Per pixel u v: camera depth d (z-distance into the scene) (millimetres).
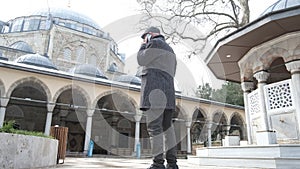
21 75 16766
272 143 5258
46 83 17578
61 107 21531
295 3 6891
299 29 6367
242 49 7559
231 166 5293
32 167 3916
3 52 26484
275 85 6777
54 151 5105
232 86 24203
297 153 4590
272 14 5914
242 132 24875
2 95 15977
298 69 6340
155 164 1684
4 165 3246
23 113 22484
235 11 13750
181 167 5031
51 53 25047
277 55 6844
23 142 3682
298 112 6051
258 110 7242
